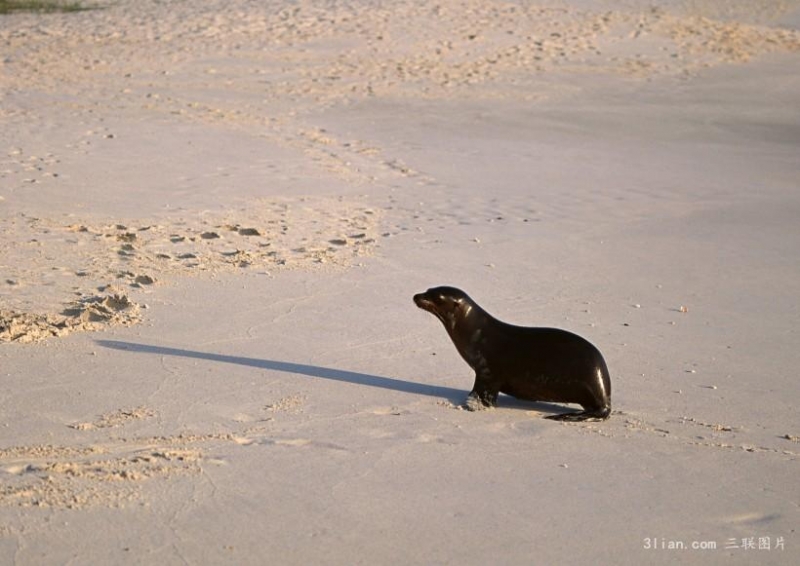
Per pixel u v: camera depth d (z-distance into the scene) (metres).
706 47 50.00
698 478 12.04
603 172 31.31
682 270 21.80
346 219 24.86
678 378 15.73
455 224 24.88
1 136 31.98
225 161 30.59
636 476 12.01
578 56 48.16
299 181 28.67
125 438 12.48
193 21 52.78
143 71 44.06
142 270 19.95
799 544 10.54
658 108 40.50
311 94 41.41
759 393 15.22
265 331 16.86
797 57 48.81
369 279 20.09
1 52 46.41
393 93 41.94
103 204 25.08
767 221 26.03
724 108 40.50
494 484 11.62
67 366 14.88
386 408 13.85
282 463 11.92
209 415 13.31
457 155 33.09
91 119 35.47
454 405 14.12
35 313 17.16
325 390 14.41
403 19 53.38
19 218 23.23
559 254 22.64
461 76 44.75
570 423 13.65
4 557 9.69
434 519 10.74
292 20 52.97
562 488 11.60
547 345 13.95
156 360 15.29
